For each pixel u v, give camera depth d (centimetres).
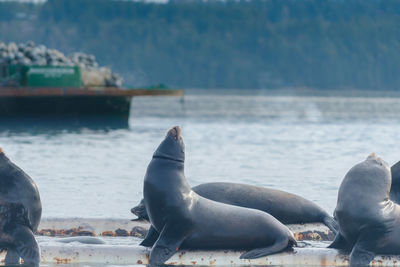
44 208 4044
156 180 2905
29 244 2789
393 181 3259
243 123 13925
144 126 12562
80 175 5628
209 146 8525
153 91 13312
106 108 13375
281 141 9419
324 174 5772
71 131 10894
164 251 2844
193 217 2902
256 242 2973
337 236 3056
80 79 13138
